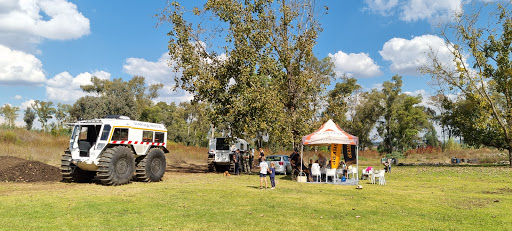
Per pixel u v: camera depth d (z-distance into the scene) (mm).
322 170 17344
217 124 22000
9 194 10219
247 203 9383
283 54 22094
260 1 21594
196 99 21891
